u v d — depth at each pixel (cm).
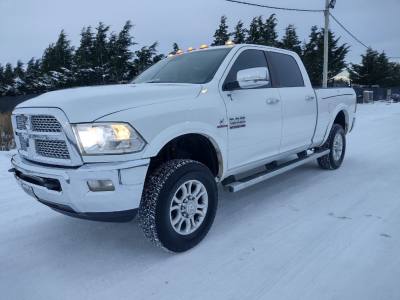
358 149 821
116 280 285
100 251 334
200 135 345
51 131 289
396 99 3894
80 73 2761
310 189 504
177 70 416
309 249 322
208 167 377
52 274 297
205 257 315
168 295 263
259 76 359
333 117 583
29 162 318
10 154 795
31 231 382
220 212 423
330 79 3503
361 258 303
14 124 346
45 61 3375
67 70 2864
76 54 2923
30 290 276
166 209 304
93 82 2764
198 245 338
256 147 411
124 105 290
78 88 340
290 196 474
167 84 363
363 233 351
